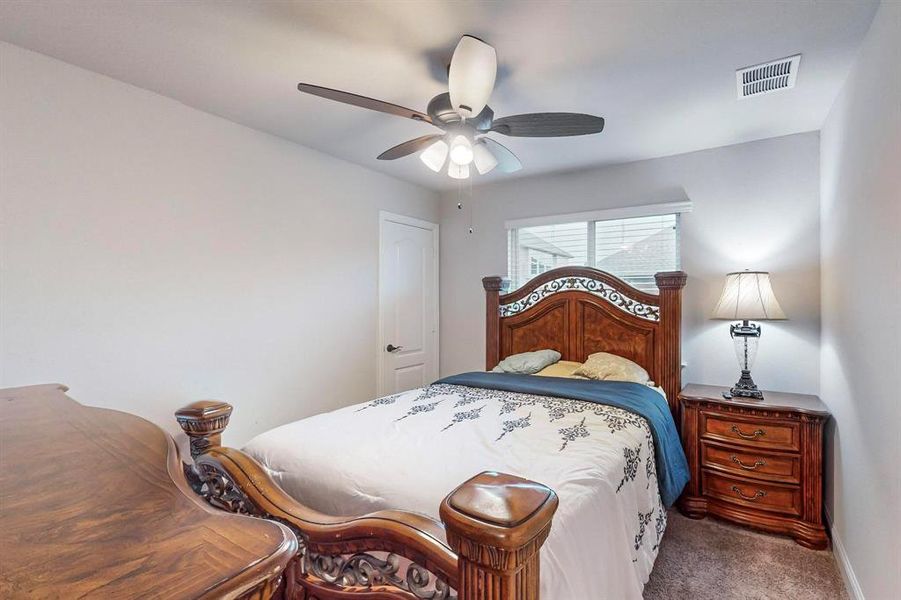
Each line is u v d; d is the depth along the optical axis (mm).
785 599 1854
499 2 1565
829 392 2402
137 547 451
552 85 2170
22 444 852
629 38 1777
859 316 1828
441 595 915
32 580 390
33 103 1924
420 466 1471
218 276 2592
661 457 2100
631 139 2889
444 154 2203
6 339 1853
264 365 2836
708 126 2676
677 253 3240
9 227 1862
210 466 1435
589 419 2031
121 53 1937
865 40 1740
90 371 2084
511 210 3990
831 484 2287
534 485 802
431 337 4289
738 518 2453
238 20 1699
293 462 1602
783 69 2004
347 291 3418
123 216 2197
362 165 3525
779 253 2830
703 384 3062
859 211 1835
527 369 3182
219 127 2596
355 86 2217
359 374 3516
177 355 2404
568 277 3404
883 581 1516
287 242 2979
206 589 387
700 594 1892
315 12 1646
